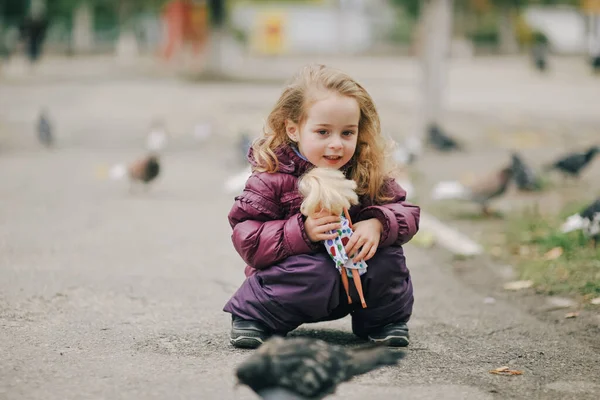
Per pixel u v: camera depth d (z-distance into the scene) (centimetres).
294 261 450
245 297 466
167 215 917
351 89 439
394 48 6531
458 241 800
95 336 489
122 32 5253
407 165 1192
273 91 2736
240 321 466
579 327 531
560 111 2170
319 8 7225
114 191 1078
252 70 3997
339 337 492
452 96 2616
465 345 491
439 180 1152
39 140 1599
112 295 587
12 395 390
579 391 416
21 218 879
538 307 579
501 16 6147
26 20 3822
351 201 443
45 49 6072
